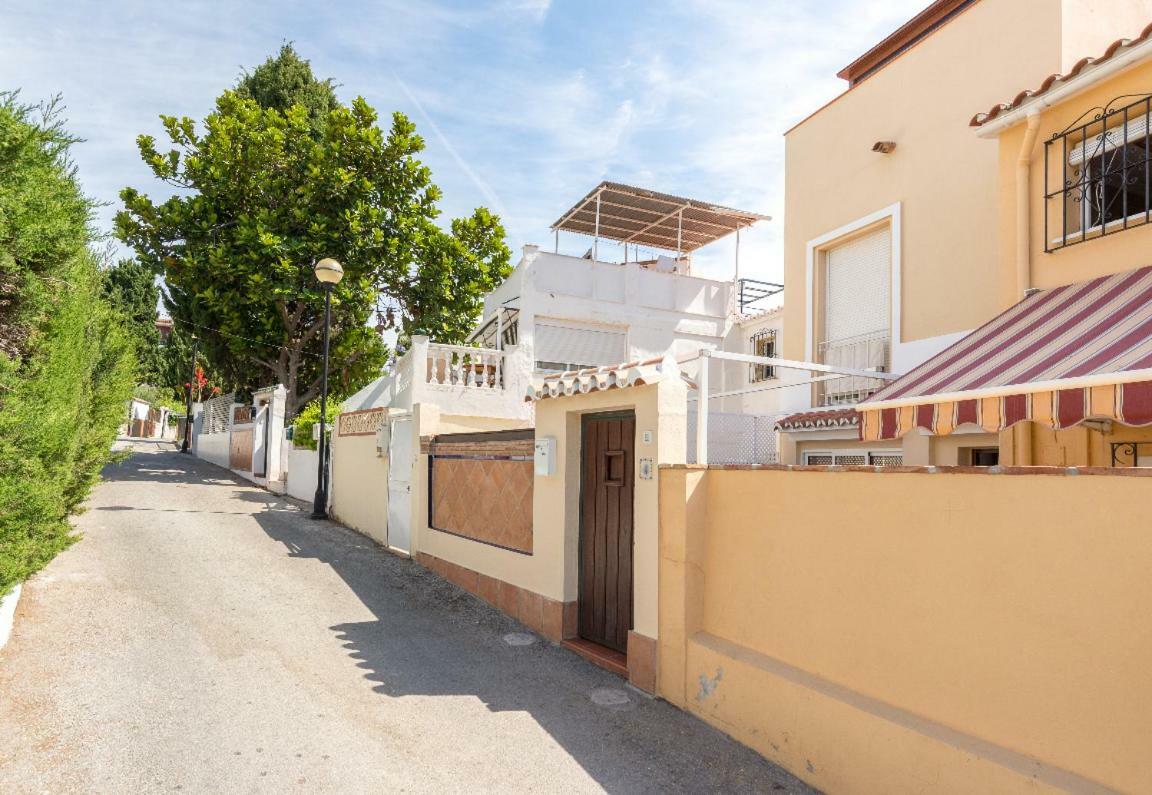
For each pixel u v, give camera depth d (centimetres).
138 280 4194
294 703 572
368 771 473
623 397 702
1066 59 859
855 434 1084
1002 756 362
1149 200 609
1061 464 641
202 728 516
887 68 1109
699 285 2009
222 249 2080
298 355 2403
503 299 1977
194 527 1243
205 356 2477
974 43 973
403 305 2464
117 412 981
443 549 1060
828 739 461
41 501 593
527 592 839
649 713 595
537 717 579
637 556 668
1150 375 420
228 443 2627
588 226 2189
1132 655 319
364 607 863
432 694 615
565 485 786
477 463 989
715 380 1973
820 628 490
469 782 467
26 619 696
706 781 479
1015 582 371
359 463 1385
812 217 1251
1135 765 314
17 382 589
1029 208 716
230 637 712
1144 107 622
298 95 2817
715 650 570
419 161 2303
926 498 422
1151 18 936
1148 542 317
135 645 664
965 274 967
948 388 572
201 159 2202
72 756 462
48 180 614
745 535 567
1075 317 591
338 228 2184
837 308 1210
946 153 1005
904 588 432
